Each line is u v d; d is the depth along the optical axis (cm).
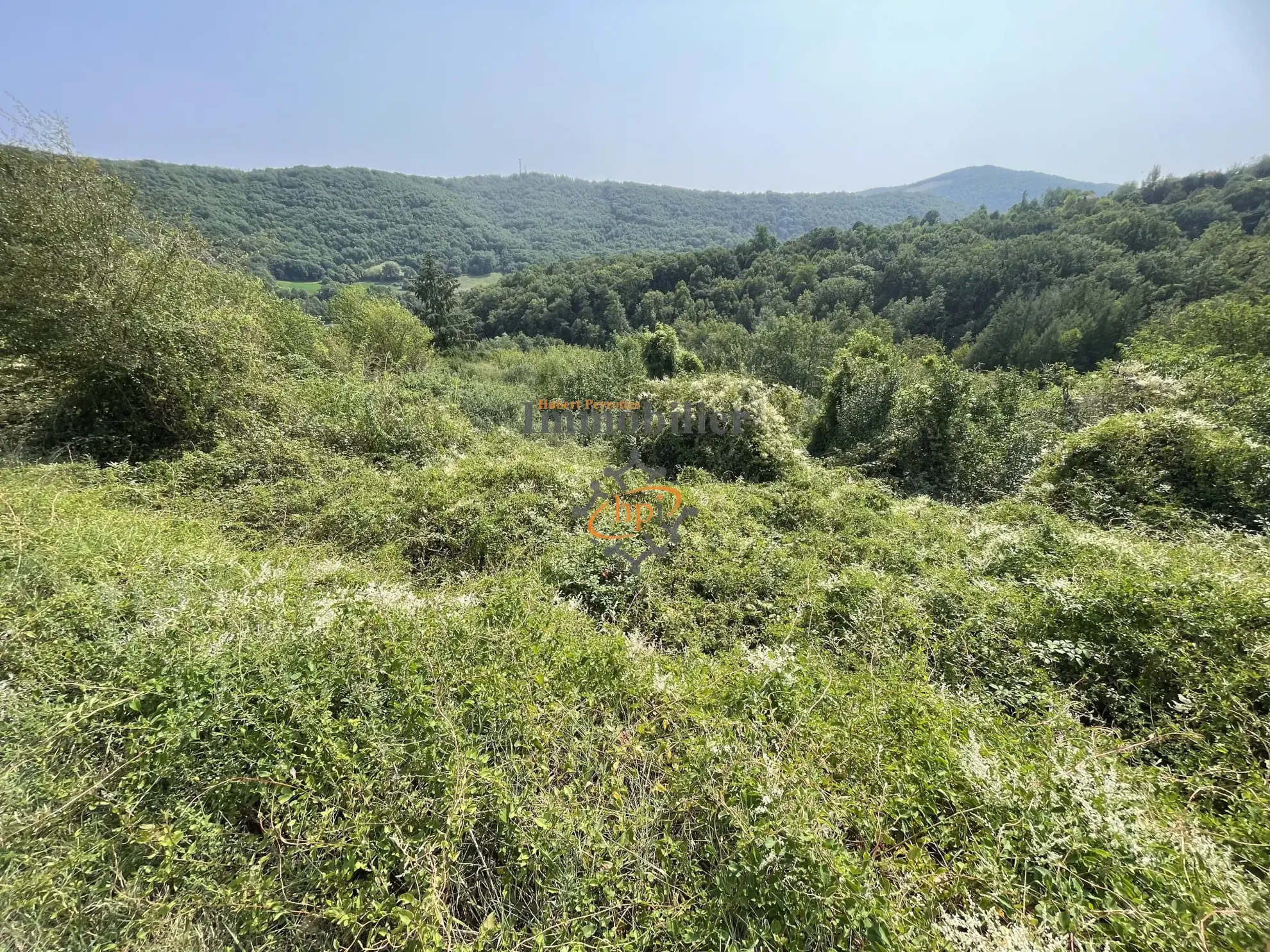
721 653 324
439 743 201
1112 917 145
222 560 363
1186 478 555
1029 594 363
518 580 381
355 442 693
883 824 186
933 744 212
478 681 235
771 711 235
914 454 826
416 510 506
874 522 537
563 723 220
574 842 170
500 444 790
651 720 235
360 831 169
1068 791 184
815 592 391
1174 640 285
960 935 143
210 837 169
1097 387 820
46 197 603
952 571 412
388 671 239
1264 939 135
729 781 190
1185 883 154
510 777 196
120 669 218
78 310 582
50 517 362
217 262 855
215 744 197
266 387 712
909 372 973
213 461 559
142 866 167
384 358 1427
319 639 251
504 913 161
